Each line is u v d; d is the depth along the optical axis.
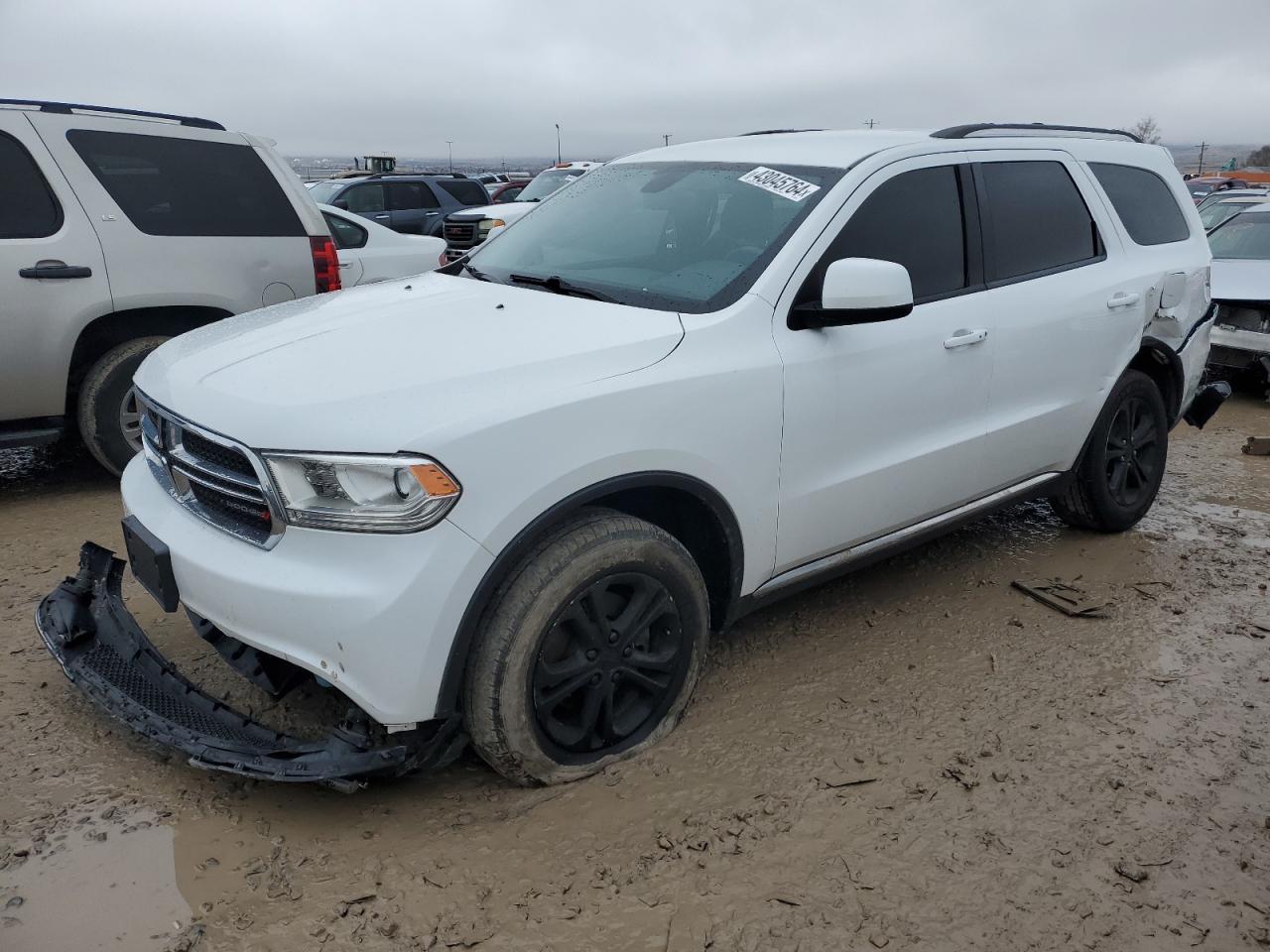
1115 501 4.67
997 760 2.97
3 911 2.26
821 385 3.09
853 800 2.75
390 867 2.44
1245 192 11.27
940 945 2.25
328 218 7.25
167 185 5.14
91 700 2.81
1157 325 4.51
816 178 3.39
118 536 4.56
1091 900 2.41
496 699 2.52
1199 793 2.84
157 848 2.48
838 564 3.45
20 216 4.70
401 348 2.72
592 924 2.28
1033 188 4.02
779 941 2.25
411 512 2.30
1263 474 6.14
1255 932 2.33
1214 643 3.78
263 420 2.42
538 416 2.46
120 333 5.12
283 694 2.79
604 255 3.48
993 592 4.19
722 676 3.42
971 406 3.66
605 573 2.64
